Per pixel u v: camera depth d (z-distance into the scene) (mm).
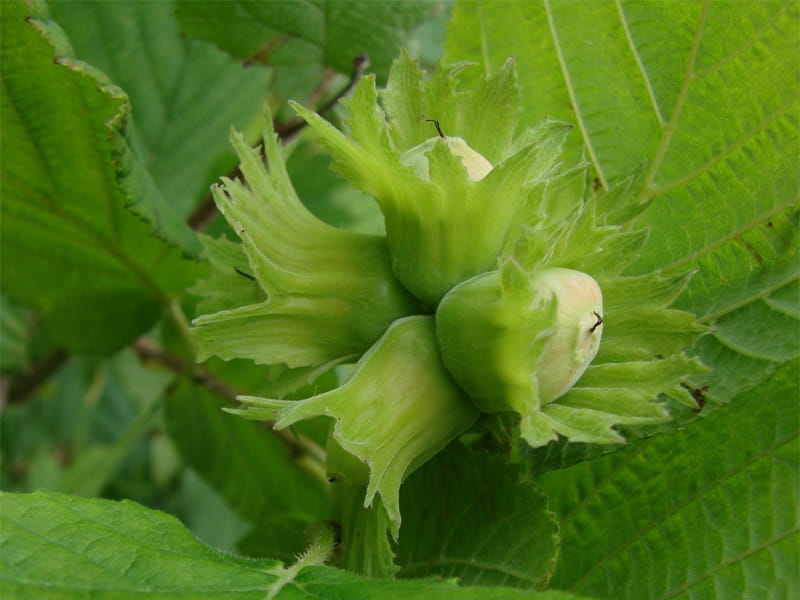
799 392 138
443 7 191
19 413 303
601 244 130
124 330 207
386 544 130
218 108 231
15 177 180
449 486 144
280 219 138
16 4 149
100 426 333
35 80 159
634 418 121
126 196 163
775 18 150
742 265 152
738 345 149
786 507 134
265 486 215
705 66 155
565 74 163
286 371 139
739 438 139
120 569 115
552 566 133
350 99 130
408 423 130
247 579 119
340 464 135
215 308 144
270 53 189
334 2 185
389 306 137
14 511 117
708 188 156
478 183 130
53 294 203
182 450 219
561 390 126
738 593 133
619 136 161
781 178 151
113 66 218
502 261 125
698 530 138
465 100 142
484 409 133
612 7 159
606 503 146
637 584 140
